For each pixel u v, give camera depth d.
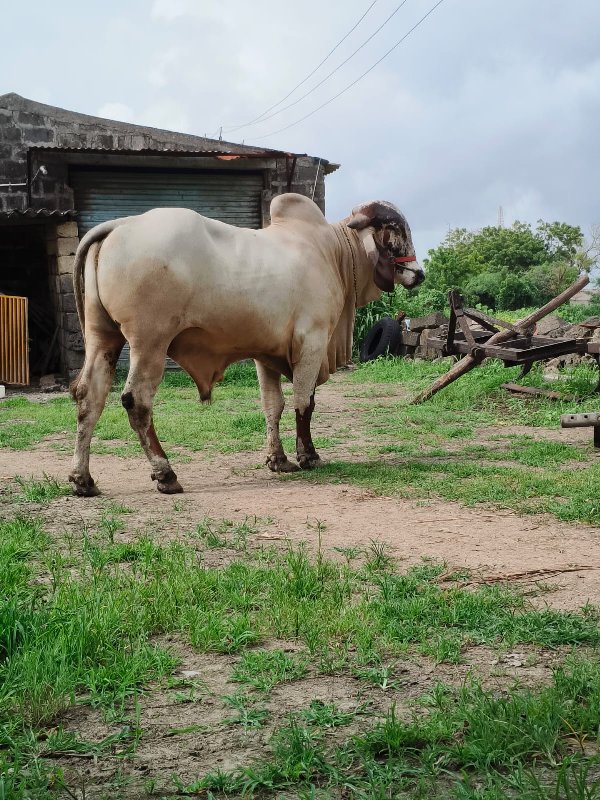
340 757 3.05
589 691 3.47
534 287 51.12
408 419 12.21
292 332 8.59
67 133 23.56
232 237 8.18
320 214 9.20
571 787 2.79
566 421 8.92
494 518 6.66
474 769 3.01
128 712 3.49
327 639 4.17
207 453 10.09
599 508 6.70
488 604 4.58
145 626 4.31
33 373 21.62
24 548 5.73
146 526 6.58
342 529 6.39
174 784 2.95
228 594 4.74
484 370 14.98
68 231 18.88
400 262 9.50
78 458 7.77
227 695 3.62
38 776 2.94
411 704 3.51
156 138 24.17
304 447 9.01
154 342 7.68
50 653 3.74
